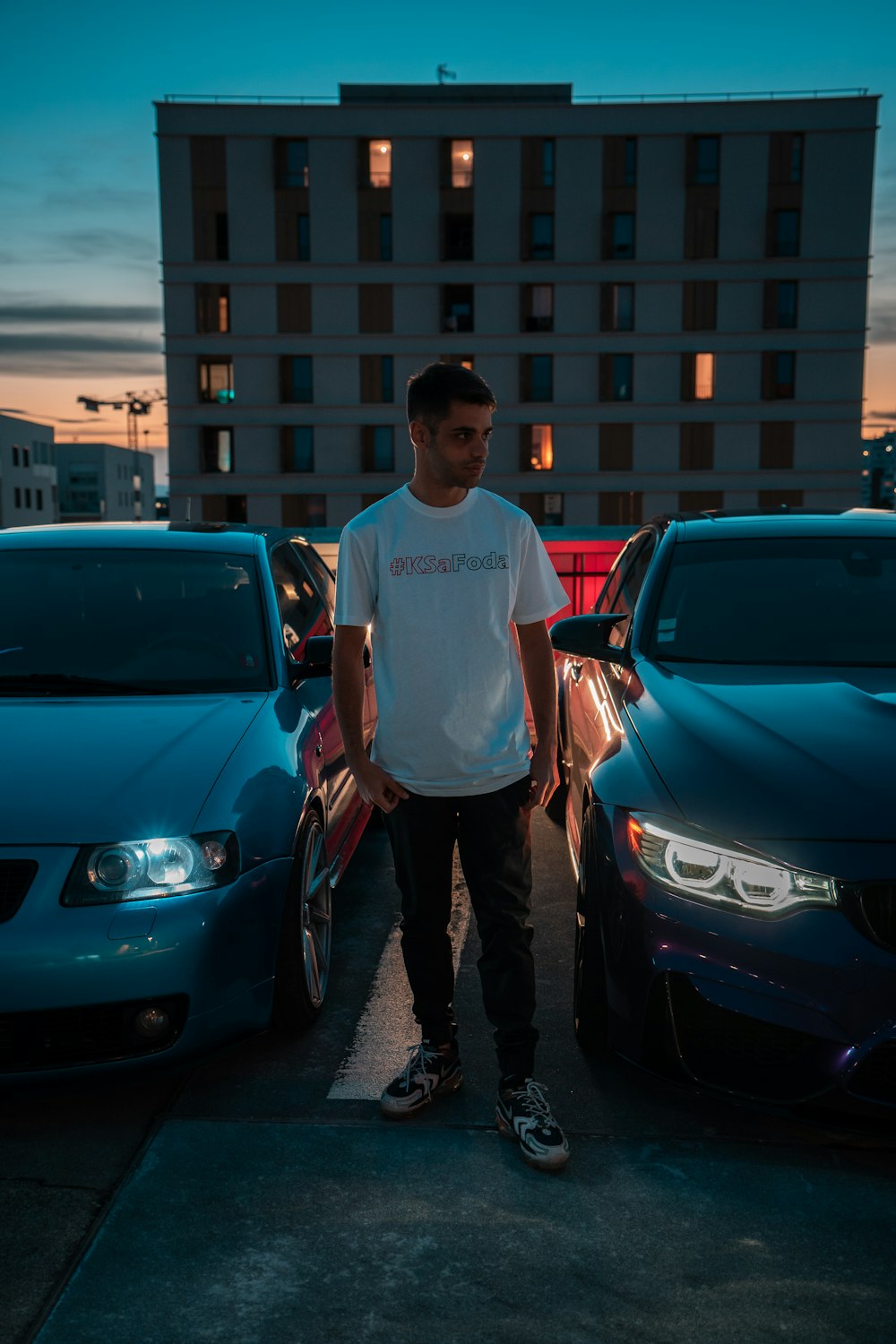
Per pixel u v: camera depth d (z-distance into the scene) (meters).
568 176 52.56
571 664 4.64
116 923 2.42
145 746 2.81
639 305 53.62
